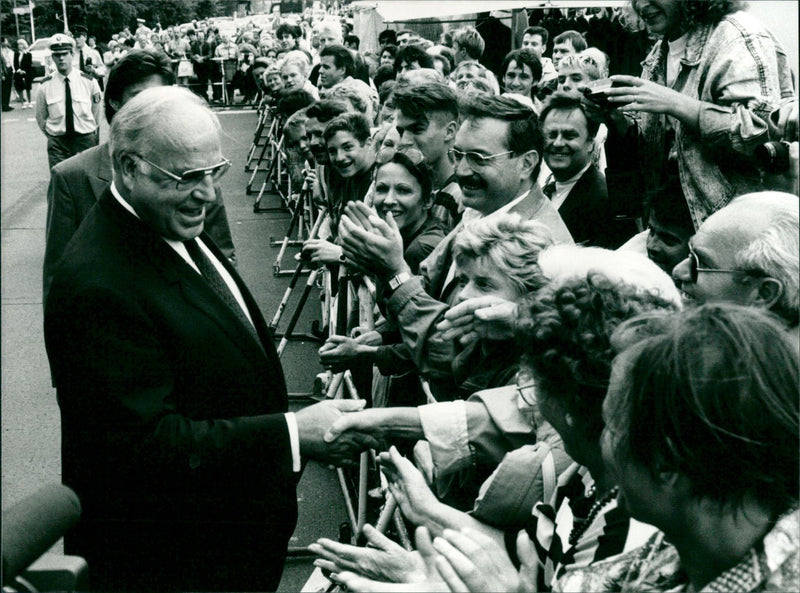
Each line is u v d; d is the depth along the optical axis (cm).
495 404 207
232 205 1048
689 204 264
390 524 304
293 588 332
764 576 109
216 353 221
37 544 118
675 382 108
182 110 215
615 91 267
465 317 218
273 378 240
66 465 214
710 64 272
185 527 217
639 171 340
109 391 206
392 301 261
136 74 357
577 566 139
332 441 221
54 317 212
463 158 294
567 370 146
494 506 179
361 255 262
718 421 106
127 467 206
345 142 450
